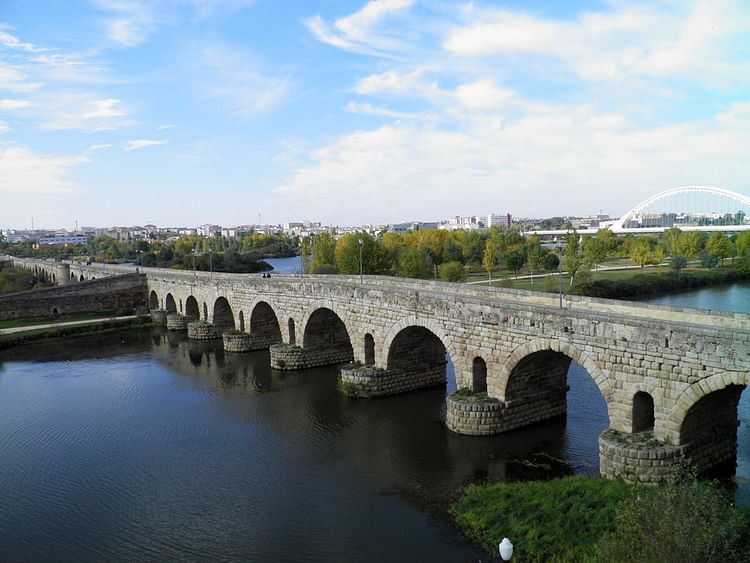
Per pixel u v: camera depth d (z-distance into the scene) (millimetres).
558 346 31562
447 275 95688
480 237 145875
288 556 25031
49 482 33594
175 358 65000
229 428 41219
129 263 165750
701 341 25109
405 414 41625
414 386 47000
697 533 18609
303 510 28891
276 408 44969
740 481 27719
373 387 45125
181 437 39969
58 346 74062
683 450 26531
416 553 24453
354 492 30469
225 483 32469
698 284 106938
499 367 35625
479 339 36781
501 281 102625
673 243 131375
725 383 24406
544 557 22812
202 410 45625
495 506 26938
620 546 19375
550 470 31188
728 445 29391
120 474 34312
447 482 30766
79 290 93375
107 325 84375
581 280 90875
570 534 23734
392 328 44125
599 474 29953
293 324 58312
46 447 39062
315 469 33594
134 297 97688
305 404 45469
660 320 27062
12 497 31844
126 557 25656
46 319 88312
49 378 57938
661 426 27156
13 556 26078
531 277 102188
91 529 28156
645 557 18594
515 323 34031
